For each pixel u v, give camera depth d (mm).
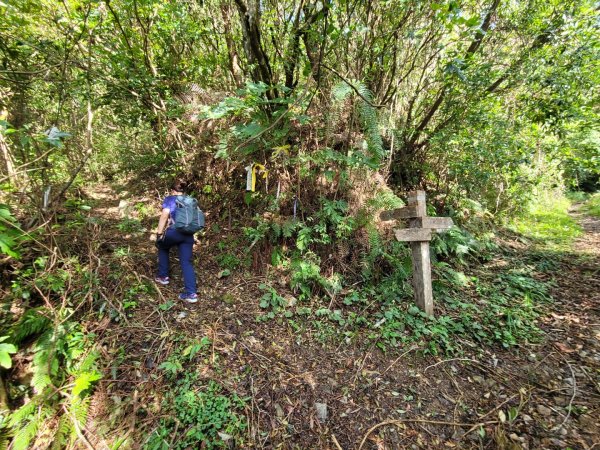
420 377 2818
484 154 5246
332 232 4184
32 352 2504
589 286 4391
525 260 5449
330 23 3344
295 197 4148
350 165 3941
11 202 3199
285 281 3887
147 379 2531
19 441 2023
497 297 4066
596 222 8625
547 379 2793
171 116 4555
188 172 4941
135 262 3738
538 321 3615
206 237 4535
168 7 4012
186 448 2115
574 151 5926
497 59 5285
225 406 2387
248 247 4180
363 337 3211
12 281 2855
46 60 3658
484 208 6484
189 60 4961
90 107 4859
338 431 2361
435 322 3422
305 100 3916
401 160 5691
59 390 2320
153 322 3059
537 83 4820
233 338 3037
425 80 5535
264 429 2318
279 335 3176
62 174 4980
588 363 2916
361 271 4098
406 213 3662
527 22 4660
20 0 3326
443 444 2283
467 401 2615
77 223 3643
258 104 3830
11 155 3432
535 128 5621
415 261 3652
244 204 4656
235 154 4148
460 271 4844
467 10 5199
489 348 3186
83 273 3137
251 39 3660
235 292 3689
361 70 4613
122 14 4367
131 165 5500
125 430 2207
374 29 4344
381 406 2555
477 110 5062
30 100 3863
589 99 5148
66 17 3811
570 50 4684
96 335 2744
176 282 3725
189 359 2713
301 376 2764
